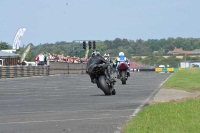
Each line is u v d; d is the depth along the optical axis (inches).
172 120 1238.9
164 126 1146.0
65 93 2487.7
